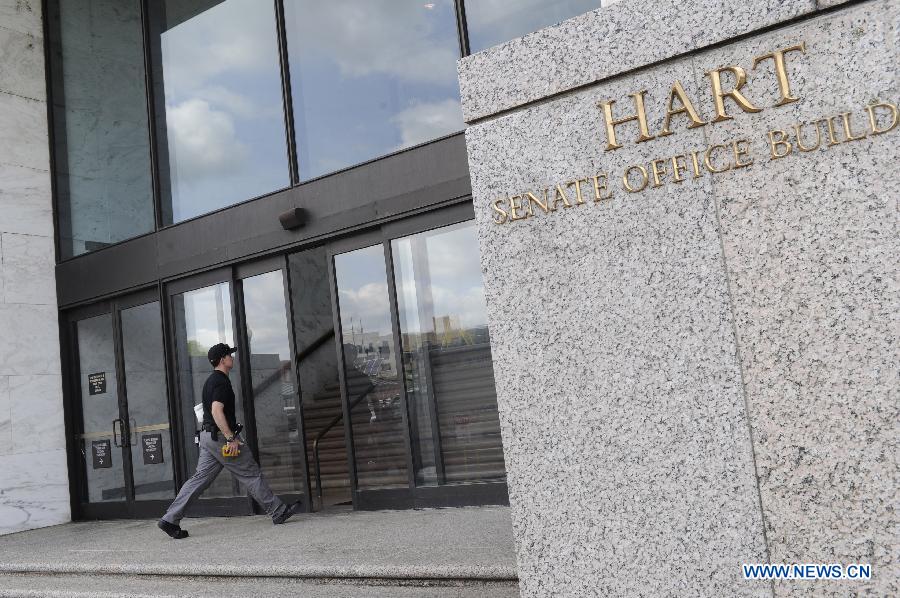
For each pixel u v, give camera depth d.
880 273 2.37
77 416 10.27
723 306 2.58
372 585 4.67
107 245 10.06
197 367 9.07
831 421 2.41
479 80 3.02
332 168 8.24
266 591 4.84
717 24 2.59
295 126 8.55
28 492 9.71
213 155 9.22
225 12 9.27
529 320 2.89
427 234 7.48
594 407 2.77
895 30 2.37
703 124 2.63
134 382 9.69
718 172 2.60
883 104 2.38
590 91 2.82
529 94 2.91
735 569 2.53
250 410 8.60
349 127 8.14
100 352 10.11
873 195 2.38
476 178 3.02
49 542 8.12
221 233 8.82
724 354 2.57
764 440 2.50
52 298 10.36
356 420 7.81
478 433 7.12
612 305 2.75
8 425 9.66
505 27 7.26
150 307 9.60
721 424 2.56
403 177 7.53
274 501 7.44
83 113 10.57
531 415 2.87
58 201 10.62
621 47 2.75
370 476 7.71
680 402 2.63
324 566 4.91
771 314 2.51
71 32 10.77
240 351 8.65
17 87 10.41
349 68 8.20
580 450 2.78
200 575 5.43
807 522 2.44
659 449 2.66
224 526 7.79
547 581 2.82
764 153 2.53
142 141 9.93
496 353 2.94
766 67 2.54
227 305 8.84
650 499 2.67
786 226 2.50
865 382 2.37
